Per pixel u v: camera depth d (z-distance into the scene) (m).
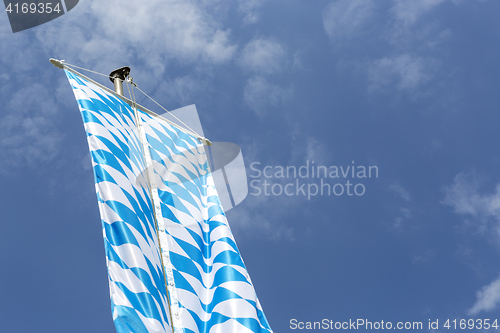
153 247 5.35
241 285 5.68
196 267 5.80
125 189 5.52
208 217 6.82
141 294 4.47
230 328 5.18
